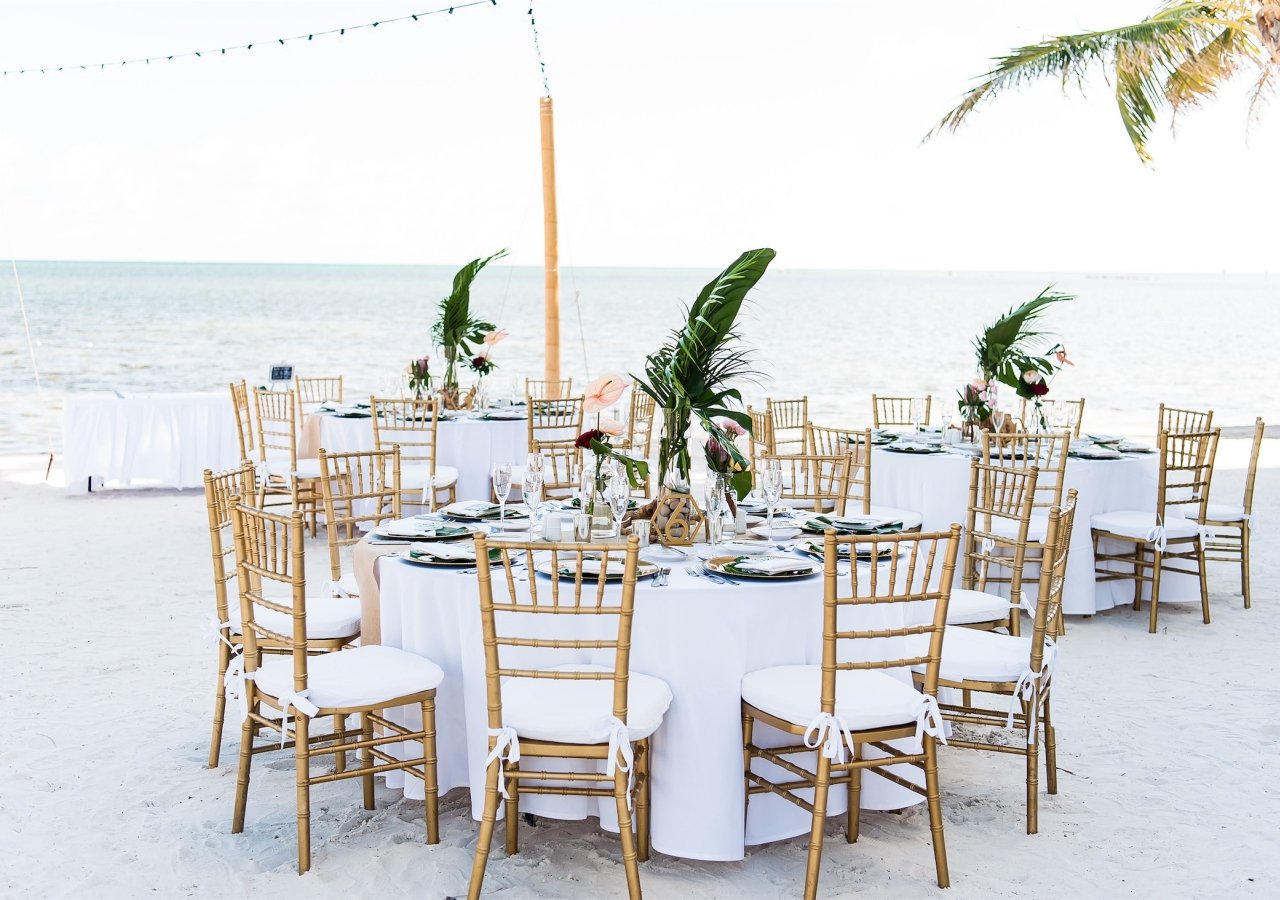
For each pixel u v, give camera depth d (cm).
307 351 2627
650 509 368
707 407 358
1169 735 410
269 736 404
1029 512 417
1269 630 557
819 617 315
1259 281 9188
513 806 308
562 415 743
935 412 1616
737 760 301
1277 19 966
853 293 5772
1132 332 3509
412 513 716
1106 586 587
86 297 4262
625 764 272
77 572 661
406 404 714
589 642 272
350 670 309
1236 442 1305
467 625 308
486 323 826
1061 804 350
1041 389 628
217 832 325
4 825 327
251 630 318
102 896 286
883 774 309
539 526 375
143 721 417
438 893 288
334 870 301
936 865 301
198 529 793
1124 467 587
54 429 1423
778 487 357
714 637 298
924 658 288
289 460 772
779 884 295
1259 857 312
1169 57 990
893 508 602
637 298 4991
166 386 2027
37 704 434
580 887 292
